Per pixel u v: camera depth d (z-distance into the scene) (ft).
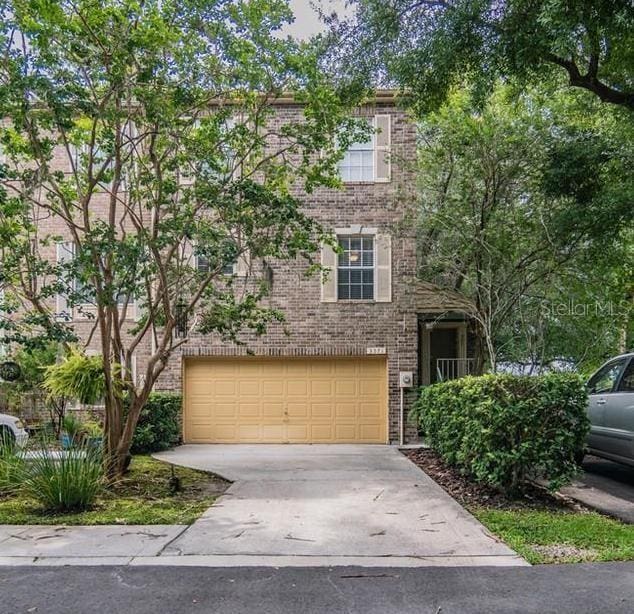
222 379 46.52
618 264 37.63
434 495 25.21
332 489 26.68
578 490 26.89
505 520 20.84
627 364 29.48
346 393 46.34
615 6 22.48
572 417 23.26
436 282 40.52
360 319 45.80
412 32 29.86
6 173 25.75
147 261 26.40
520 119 35.24
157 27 23.61
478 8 27.25
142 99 25.26
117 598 13.91
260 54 27.17
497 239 36.60
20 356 38.45
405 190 39.65
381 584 14.69
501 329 39.93
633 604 13.37
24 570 15.85
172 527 20.02
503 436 23.86
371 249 46.03
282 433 46.16
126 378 29.22
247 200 26.86
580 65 31.68
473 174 36.70
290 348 45.75
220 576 15.31
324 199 45.68
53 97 23.29
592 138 35.32
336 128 29.50
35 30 22.93
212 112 33.42
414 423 44.80
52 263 42.78
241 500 24.36
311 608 13.28
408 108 34.71
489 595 13.94
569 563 16.16
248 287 44.24
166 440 41.81
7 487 24.08
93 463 23.70
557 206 36.11
